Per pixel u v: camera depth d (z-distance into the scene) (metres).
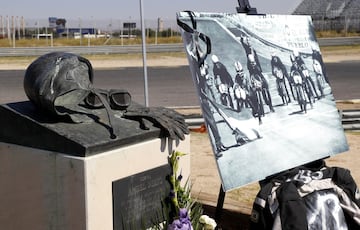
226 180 3.22
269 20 4.00
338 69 20.56
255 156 3.46
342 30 46.34
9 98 13.36
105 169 2.99
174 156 3.47
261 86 3.70
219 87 3.37
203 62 3.32
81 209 2.91
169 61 26.05
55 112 3.04
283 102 3.87
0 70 21.86
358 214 3.72
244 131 3.45
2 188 3.26
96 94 3.22
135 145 3.22
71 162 2.91
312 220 3.48
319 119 4.14
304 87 4.12
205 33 3.40
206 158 7.14
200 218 3.42
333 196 3.65
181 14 3.26
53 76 3.07
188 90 14.89
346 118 9.84
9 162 3.20
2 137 3.22
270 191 3.52
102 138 3.02
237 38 3.63
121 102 3.48
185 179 3.69
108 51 31.25
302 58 4.21
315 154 3.93
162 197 3.44
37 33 45.75
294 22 4.29
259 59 3.76
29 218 3.16
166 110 3.79
